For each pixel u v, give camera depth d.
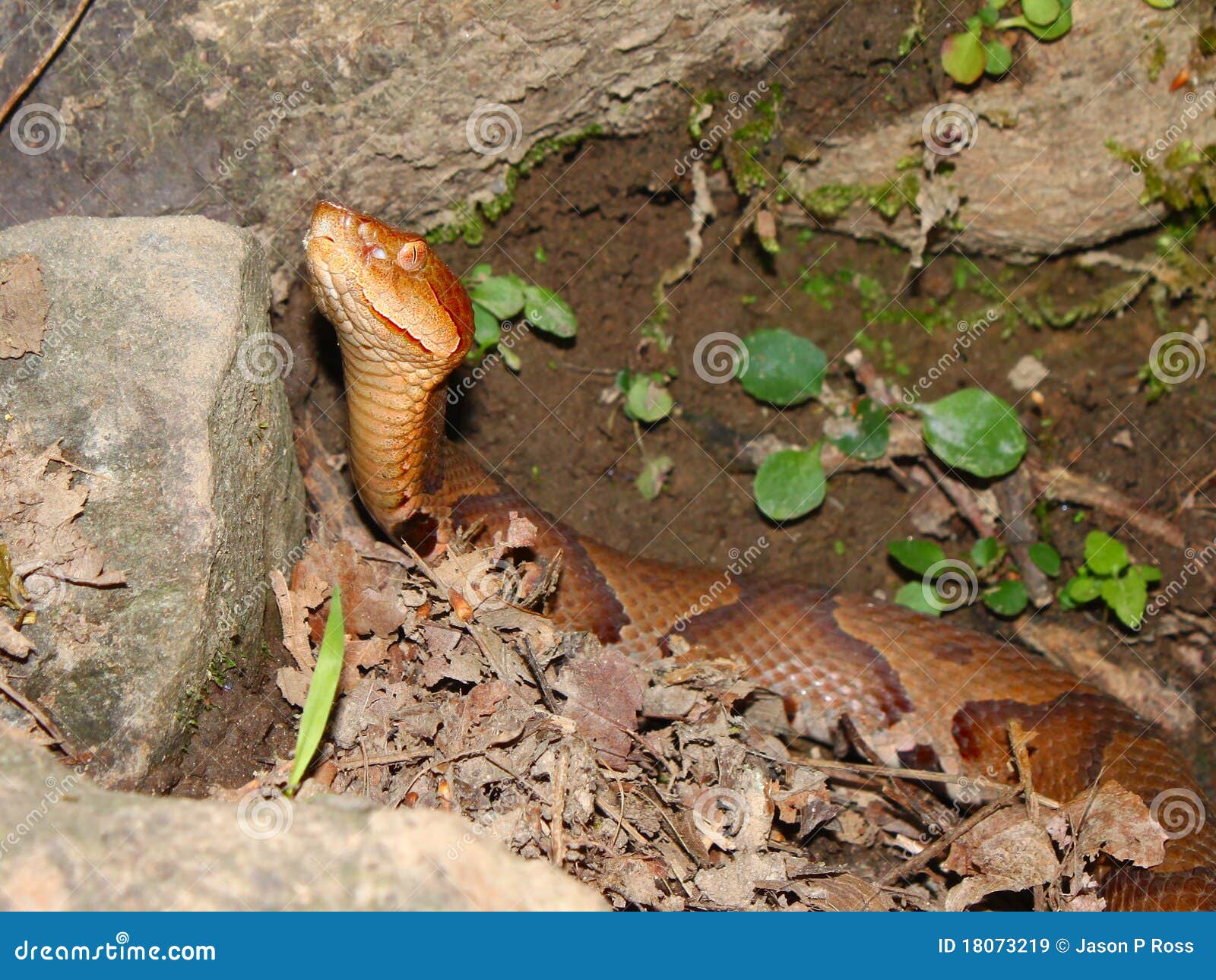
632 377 4.85
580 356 4.84
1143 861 3.68
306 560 3.62
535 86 4.08
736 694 3.68
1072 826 3.62
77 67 3.67
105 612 2.83
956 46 4.25
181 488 2.94
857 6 4.21
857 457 4.97
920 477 5.02
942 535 5.04
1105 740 4.24
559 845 2.92
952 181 4.68
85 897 2.28
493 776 3.09
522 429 4.81
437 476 4.13
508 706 3.23
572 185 4.54
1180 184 4.58
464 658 3.38
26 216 3.72
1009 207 4.72
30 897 2.26
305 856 2.42
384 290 3.51
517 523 4.07
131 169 3.77
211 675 3.01
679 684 3.68
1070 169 4.57
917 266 4.93
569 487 4.87
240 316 3.17
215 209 3.89
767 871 3.16
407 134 4.02
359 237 3.48
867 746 4.39
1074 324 5.09
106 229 3.12
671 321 4.91
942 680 4.47
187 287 3.10
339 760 3.13
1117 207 4.68
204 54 3.71
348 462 4.23
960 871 3.49
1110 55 4.31
